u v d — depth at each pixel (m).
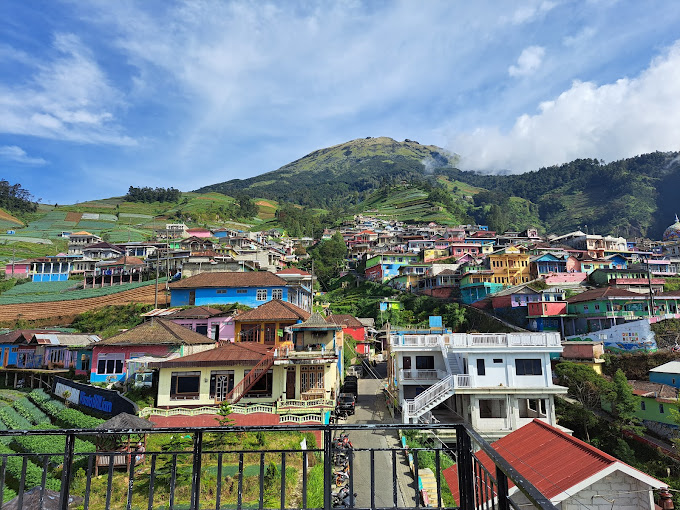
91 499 18.17
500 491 4.23
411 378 34.78
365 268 105.00
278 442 23.88
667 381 35.62
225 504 17.70
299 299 51.25
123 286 63.97
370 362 58.19
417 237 121.62
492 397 31.00
